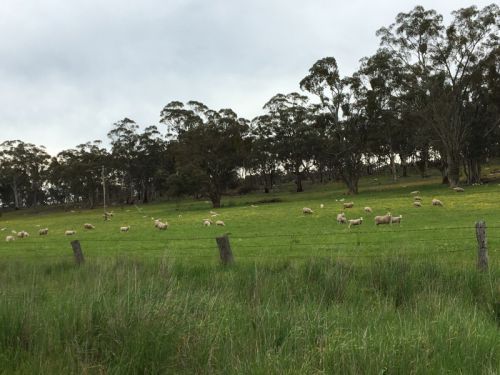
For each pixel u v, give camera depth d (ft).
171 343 14.60
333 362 13.42
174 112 282.15
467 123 210.59
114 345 14.75
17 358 13.97
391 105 216.74
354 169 235.81
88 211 304.91
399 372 13.07
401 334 14.94
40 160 406.21
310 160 308.60
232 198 296.92
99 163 343.26
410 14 200.23
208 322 16.22
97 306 17.19
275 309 18.71
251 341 15.21
